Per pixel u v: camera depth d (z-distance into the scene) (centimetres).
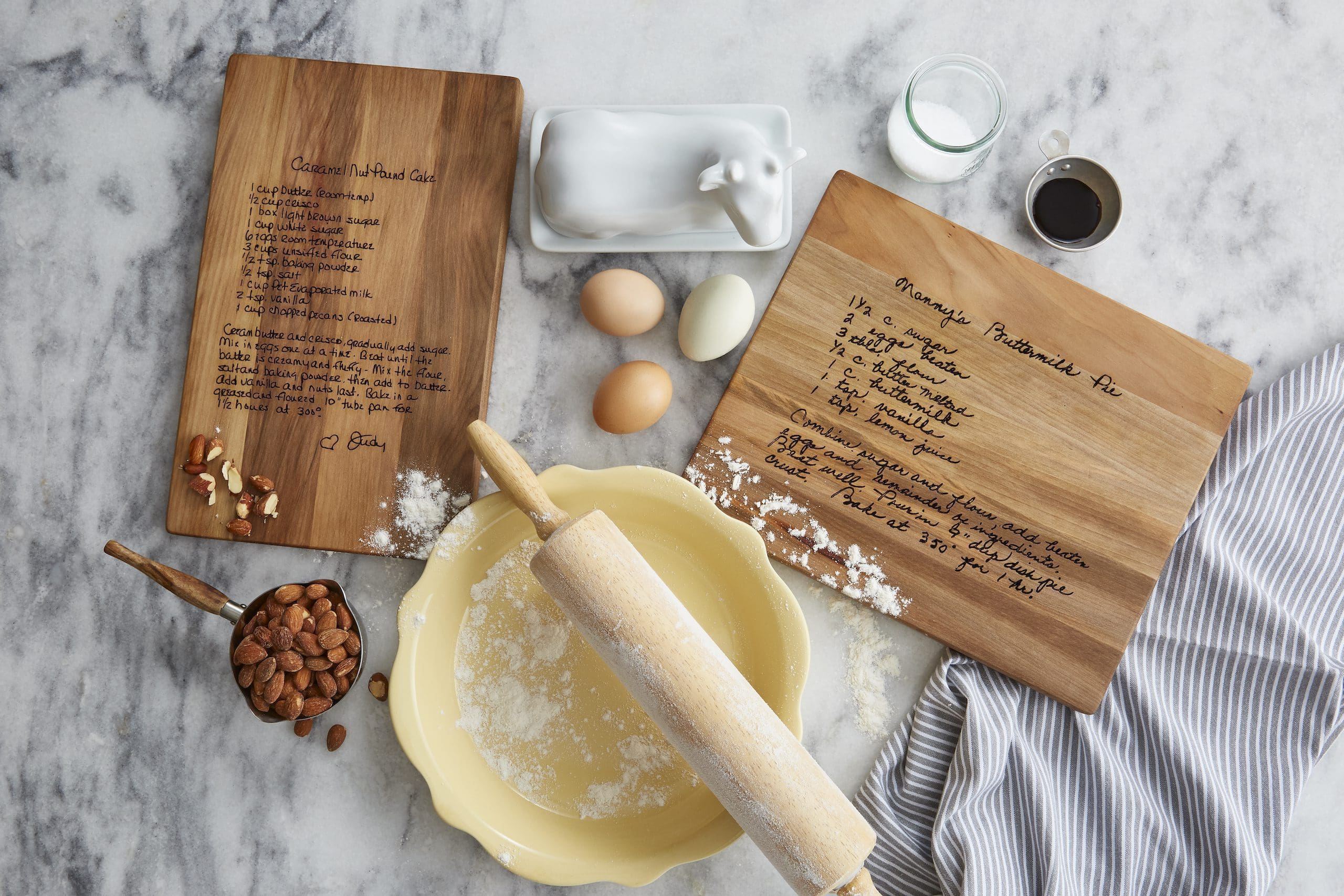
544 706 82
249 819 85
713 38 86
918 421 83
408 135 84
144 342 86
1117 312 83
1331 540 84
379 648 85
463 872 84
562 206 80
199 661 86
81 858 85
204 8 87
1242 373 82
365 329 83
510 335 86
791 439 83
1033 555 83
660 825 81
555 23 86
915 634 85
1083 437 83
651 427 86
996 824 82
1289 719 83
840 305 83
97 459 86
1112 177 84
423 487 83
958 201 86
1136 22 86
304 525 83
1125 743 84
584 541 73
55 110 86
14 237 86
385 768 85
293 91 84
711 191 78
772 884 84
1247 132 86
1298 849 85
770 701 79
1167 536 82
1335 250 86
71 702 86
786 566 85
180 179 86
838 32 86
